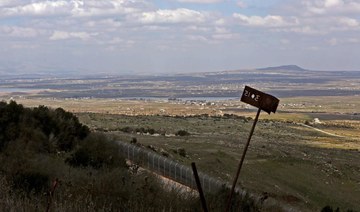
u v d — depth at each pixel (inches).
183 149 1724.9
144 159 843.4
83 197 354.3
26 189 384.5
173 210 359.6
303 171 1967.3
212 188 556.1
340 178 2041.1
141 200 365.1
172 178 745.0
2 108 784.3
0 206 307.7
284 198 1371.8
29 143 683.4
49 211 309.9
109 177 405.4
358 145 4104.3
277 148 2630.4
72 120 919.7
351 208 1589.6
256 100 218.7
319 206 1491.1
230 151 2059.5
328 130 5753.0
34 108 884.0
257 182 1561.3
